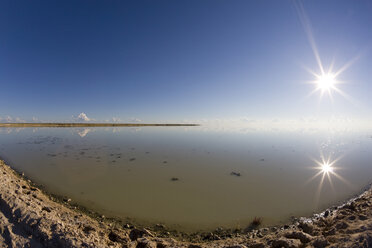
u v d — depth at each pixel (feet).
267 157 52.70
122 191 28.30
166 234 18.40
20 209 15.79
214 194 27.61
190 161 47.47
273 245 12.96
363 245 10.57
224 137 112.98
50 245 12.54
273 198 26.43
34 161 44.39
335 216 19.63
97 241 13.96
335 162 47.37
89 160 46.98
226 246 14.90
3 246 12.37
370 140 99.14
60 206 22.43
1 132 121.08
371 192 28.02
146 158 50.52
